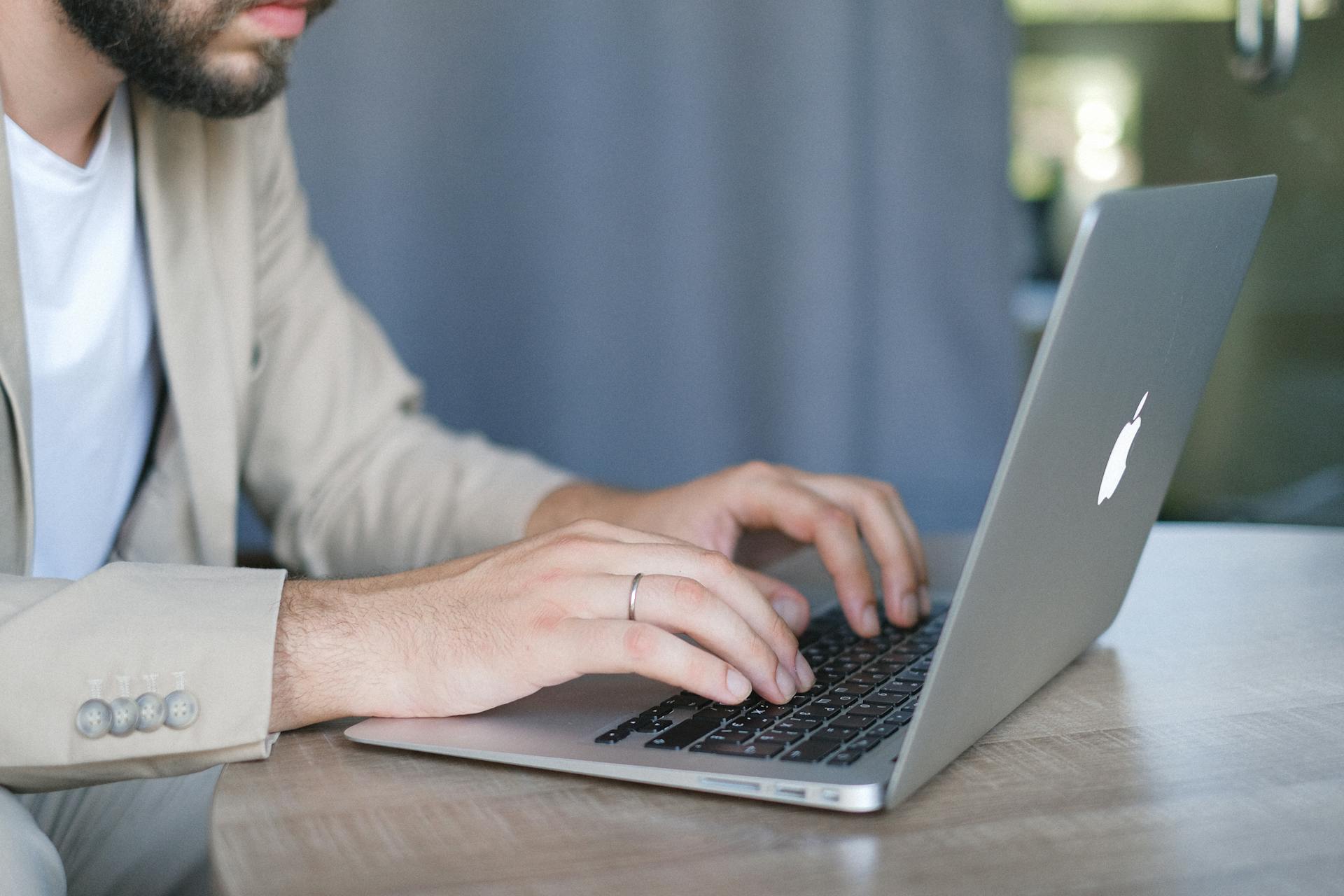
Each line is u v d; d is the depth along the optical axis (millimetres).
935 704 574
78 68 1044
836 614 980
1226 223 719
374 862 533
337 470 1354
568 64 2664
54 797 862
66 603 688
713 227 2758
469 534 1263
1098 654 862
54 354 1096
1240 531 1286
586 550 756
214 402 1180
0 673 661
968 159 2814
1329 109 2758
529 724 704
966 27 2777
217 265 1208
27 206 1056
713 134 2734
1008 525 568
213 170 1201
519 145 2676
